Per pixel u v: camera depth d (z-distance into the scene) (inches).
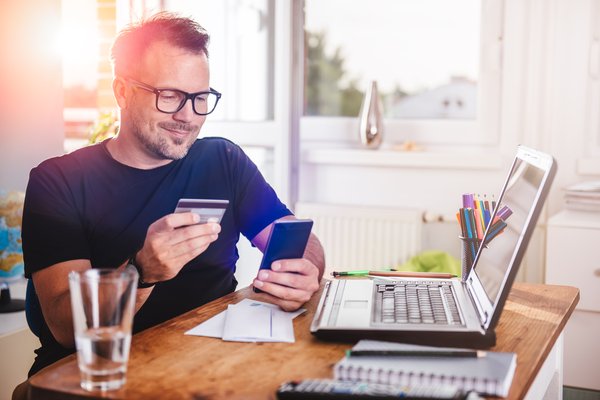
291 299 51.6
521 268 110.4
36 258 55.6
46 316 53.2
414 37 121.6
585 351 94.4
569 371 95.6
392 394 33.7
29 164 95.1
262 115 119.3
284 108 114.8
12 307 82.1
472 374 36.2
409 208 113.7
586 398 94.6
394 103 124.3
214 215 48.7
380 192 119.3
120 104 61.1
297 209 118.7
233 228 68.1
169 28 58.7
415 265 106.8
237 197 68.7
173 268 48.8
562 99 108.7
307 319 50.3
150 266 48.6
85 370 36.4
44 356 57.7
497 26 112.5
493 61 113.1
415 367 37.3
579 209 99.9
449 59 119.5
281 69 114.2
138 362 40.8
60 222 57.0
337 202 122.0
